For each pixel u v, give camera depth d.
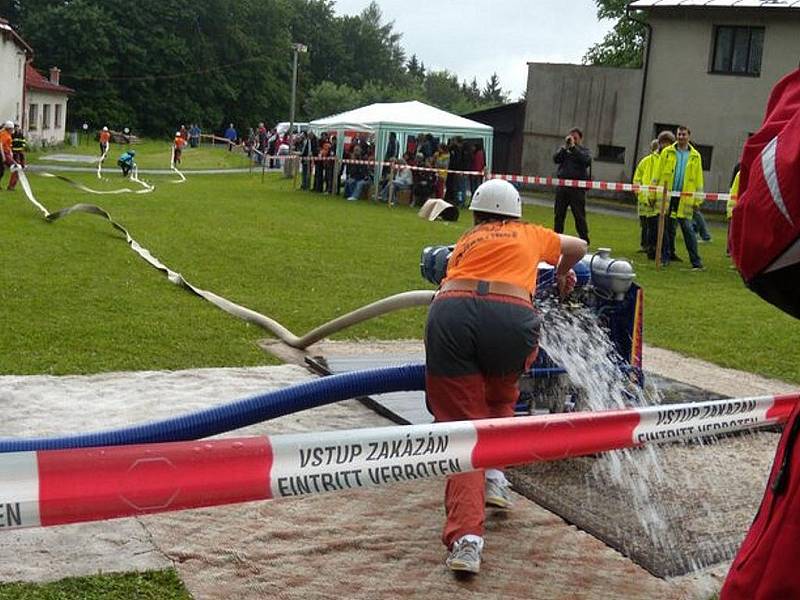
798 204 2.13
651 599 4.15
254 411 4.41
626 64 53.03
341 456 2.84
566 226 23.19
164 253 13.36
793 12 30.81
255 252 14.12
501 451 3.20
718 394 7.54
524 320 4.36
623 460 5.83
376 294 11.12
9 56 45.50
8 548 4.19
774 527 2.26
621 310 6.08
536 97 37.56
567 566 4.41
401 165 25.25
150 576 4.03
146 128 80.50
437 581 4.18
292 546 4.43
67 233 14.59
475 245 4.46
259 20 88.31
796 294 2.32
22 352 7.39
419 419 6.21
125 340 8.04
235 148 66.00
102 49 76.88
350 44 119.50
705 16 32.62
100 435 3.97
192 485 2.60
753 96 32.06
